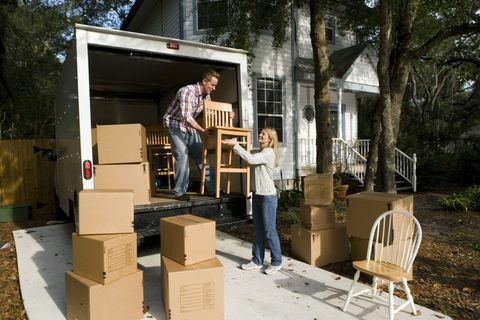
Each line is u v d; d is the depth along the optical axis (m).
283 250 4.85
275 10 7.42
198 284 2.77
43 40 17.41
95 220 2.83
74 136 3.97
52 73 17.38
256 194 3.86
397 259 3.18
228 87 4.99
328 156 6.82
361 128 18.16
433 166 11.21
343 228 4.41
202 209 4.06
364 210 3.74
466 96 22.48
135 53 4.00
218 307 2.84
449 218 7.26
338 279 3.75
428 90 19.39
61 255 4.65
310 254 4.18
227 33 9.62
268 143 3.88
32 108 14.97
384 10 5.90
